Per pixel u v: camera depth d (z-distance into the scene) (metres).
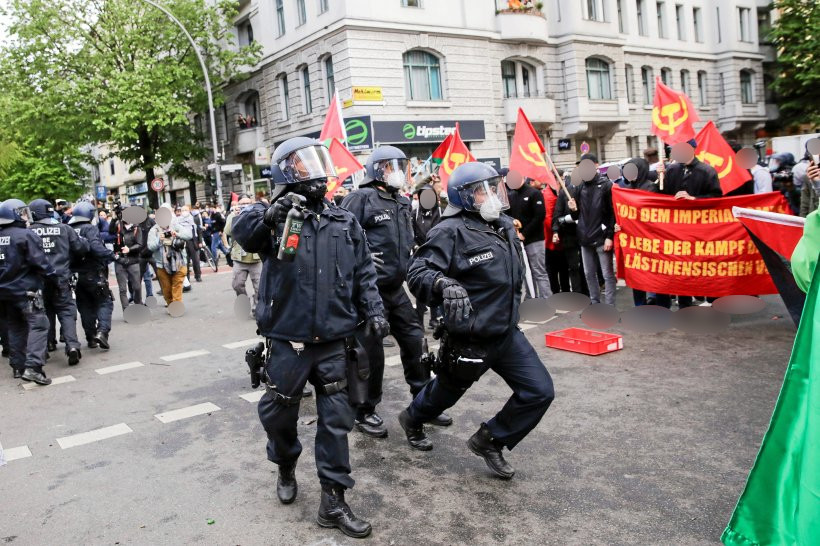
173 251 10.70
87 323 8.62
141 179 45.78
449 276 3.85
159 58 27.25
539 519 3.54
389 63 23.70
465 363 3.86
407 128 23.95
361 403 3.62
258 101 30.00
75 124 25.64
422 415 4.41
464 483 4.03
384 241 5.17
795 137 18.22
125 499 4.10
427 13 24.53
